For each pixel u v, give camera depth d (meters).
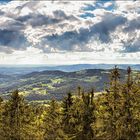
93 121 48.56
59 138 51.59
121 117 45.16
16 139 58.62
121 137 45.19
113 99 45.91
